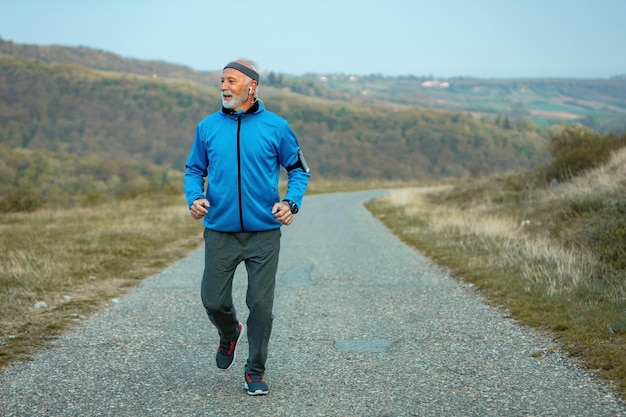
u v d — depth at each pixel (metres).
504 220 12.94
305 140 155.38
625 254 7.23
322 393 3.95
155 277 8.90
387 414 3.55
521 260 8.58
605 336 4.72
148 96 199.75
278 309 6.73
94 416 3.57
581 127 19.14
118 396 3.91
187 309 6.70
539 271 7.66
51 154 107.44
